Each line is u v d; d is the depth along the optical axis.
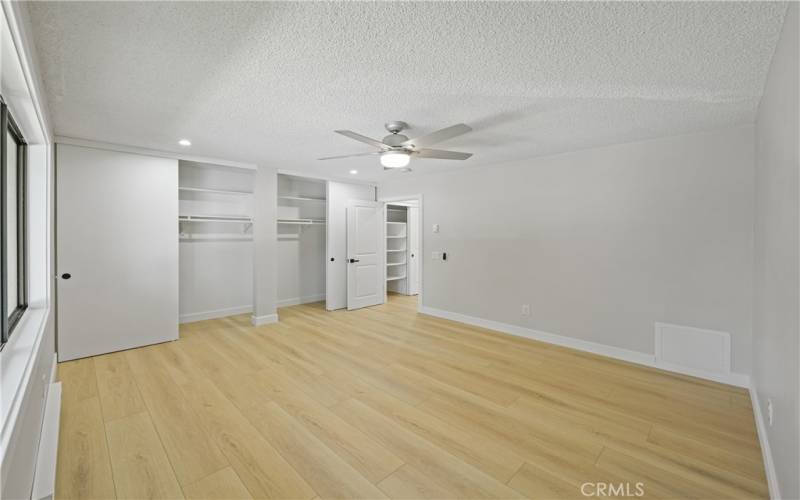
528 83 2.07
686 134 3.02
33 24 1.50
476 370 3.12
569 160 3.73
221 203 4.94
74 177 3.28
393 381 2.88
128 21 1.49
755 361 2.56
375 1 1.36
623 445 2.03
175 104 2.42
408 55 1.77
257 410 2.40
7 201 1.77
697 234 2.99
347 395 2.63
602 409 2.44
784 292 1.51
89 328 3.38
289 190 5.75
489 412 2.40
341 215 5.54
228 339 3.99
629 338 3.37
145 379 2.88
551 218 3.88
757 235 2.51
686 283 3.05
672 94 2.21
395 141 2.70
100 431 2.13
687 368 3.05
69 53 1.74
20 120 1.91
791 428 1.35
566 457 1.92
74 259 3.29
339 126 2.87
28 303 2.27
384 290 6.13
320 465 1.85
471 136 3.15
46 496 1.47
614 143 3.37
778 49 1.59
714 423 2.27
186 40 1.64
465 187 4.71
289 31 1.57
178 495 1.64
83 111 2.55
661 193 3.17
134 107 2.47
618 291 3.43
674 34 1.56
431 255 5.16
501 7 1.39
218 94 2.25
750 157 2.75
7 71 1.44
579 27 1.52
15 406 1.16
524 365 3.24
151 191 3.71
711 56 1.74
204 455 1.92
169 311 3.88
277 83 2.09
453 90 2.17
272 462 1.87
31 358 1.52
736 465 1.86
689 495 1.65
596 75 1.96
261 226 4.59
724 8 1.38
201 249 4.81
